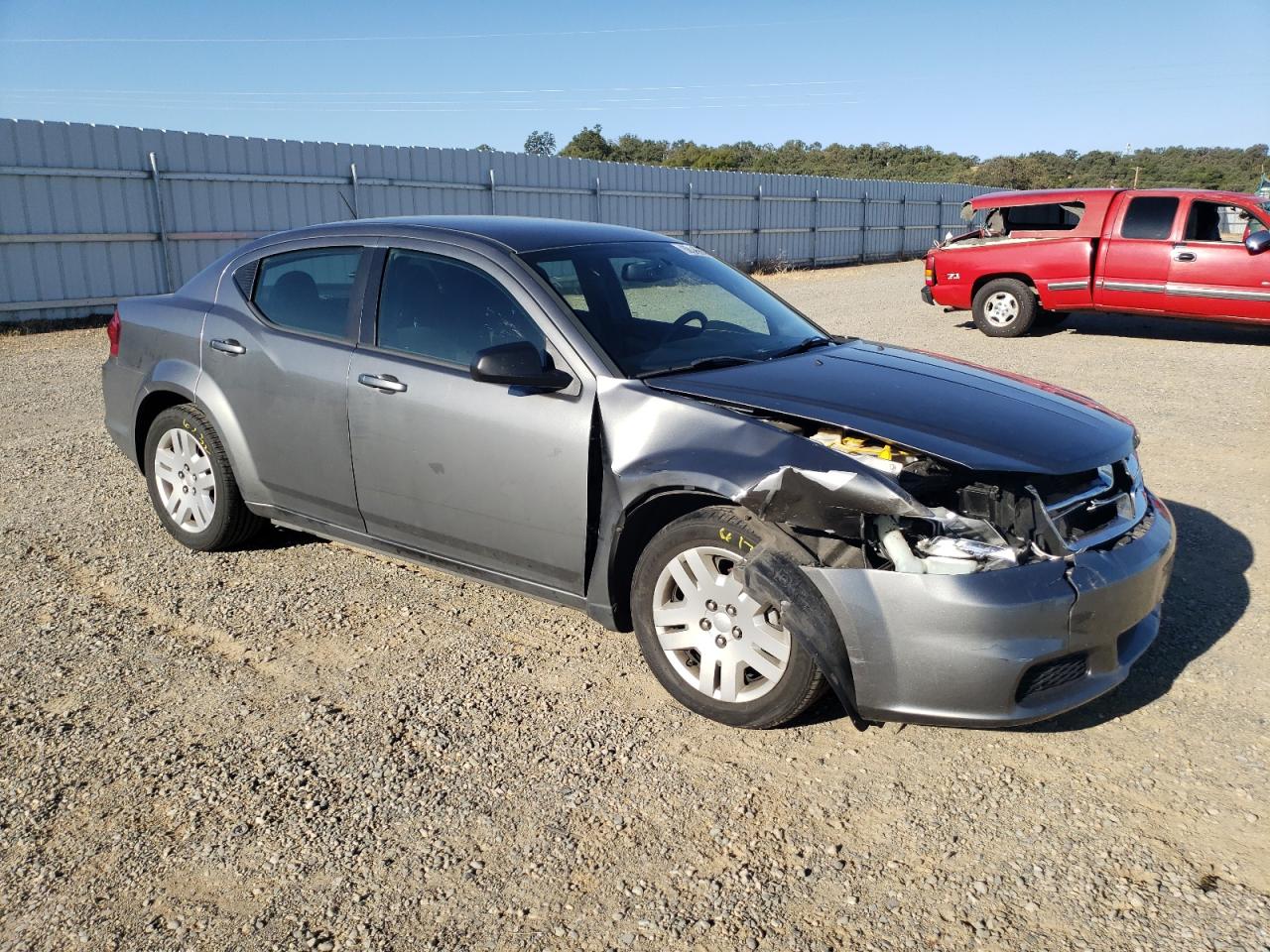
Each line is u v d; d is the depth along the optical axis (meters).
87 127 14.70
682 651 3.61
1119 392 9.26
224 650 4.09
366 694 3.74
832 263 31.27
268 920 2.60
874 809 3.07
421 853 2.86
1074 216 12.84
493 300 4.02
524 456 3.79
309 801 3.09
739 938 2.53
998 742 3.44
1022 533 3.13
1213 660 4.00
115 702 3.66
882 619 3.09
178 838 2.91
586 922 2.59
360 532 4.49
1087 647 3.18
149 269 15.73
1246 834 2.93
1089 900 2.66
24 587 4.68
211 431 4.88
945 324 14.62
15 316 14.31
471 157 20.23
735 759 3.34
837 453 3.25
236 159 16.55
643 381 3.69
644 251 4.57
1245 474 6.54
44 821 2.98
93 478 6.47
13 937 2.53
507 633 4.28
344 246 4.52
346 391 4.28
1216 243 11.84
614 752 3.37
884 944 2.51
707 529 3.39
